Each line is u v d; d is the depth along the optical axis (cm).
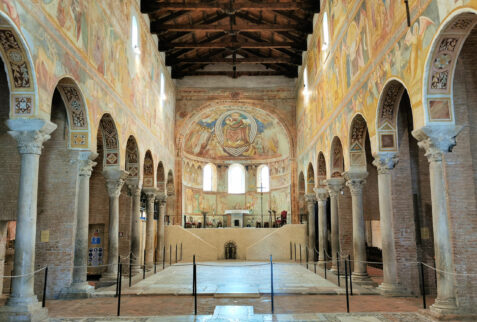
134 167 2095
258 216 3997
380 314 1034
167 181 3212
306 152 2883
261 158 4078
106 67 1577
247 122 3978
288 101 3447
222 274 2019
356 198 1686
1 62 1370
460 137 1048
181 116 3416
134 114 2005
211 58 3111
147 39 2370
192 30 2591
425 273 1375
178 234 3034
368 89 1427
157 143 2602
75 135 1381
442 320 945
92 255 2139
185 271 2198
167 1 2311
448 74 988
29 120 1023
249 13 2733
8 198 1354
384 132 1371
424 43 991
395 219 1377
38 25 1035
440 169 1027
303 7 2353
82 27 1335
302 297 1337
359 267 1661
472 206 1022
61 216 1363
